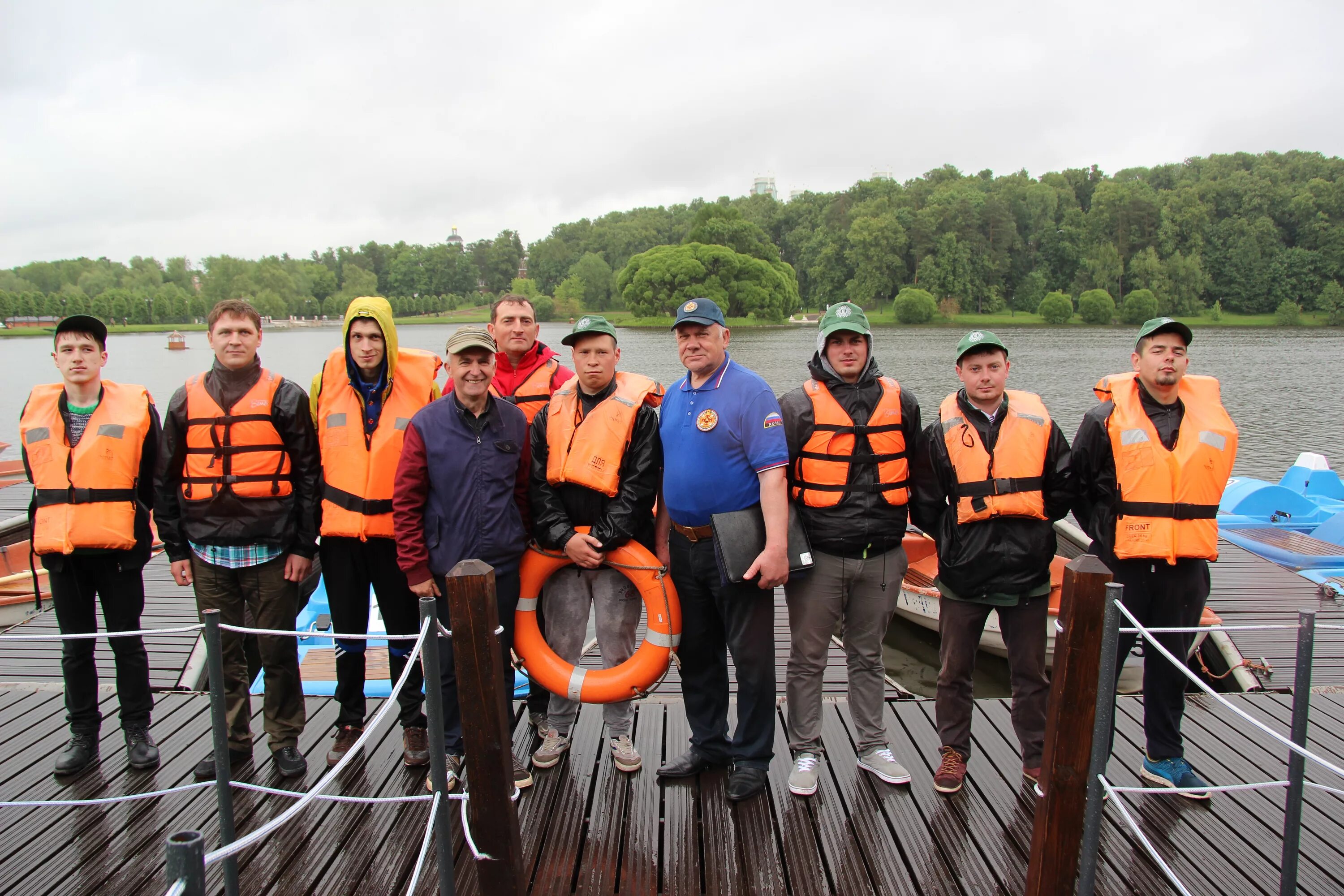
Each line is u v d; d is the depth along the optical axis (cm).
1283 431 1827
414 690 334
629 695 310
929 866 276
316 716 388
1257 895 264
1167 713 316
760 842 289
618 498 308
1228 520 836
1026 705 314
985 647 625
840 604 313
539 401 369
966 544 305
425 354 347
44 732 372
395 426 329
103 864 282
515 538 306
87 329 324
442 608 306
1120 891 266
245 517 316
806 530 308
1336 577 658
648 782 327
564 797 317
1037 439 301
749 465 290
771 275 7100
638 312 7212
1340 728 383
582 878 272
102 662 468
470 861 283
